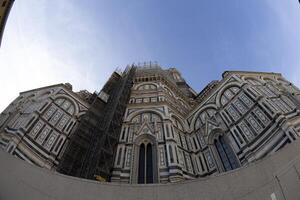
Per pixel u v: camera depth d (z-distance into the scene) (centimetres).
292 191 1288
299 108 2905
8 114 3130
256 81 3484
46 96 3300
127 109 3866
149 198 1655
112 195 1669
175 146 3009
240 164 2692
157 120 3506
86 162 2741
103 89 4409
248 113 2988
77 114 3394
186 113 4156
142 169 2862
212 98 3697
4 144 2497
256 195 1459
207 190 1631
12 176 1534
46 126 2919
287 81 3719
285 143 2416
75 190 1652
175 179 2588
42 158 2628
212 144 3192
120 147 3122
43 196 1555
